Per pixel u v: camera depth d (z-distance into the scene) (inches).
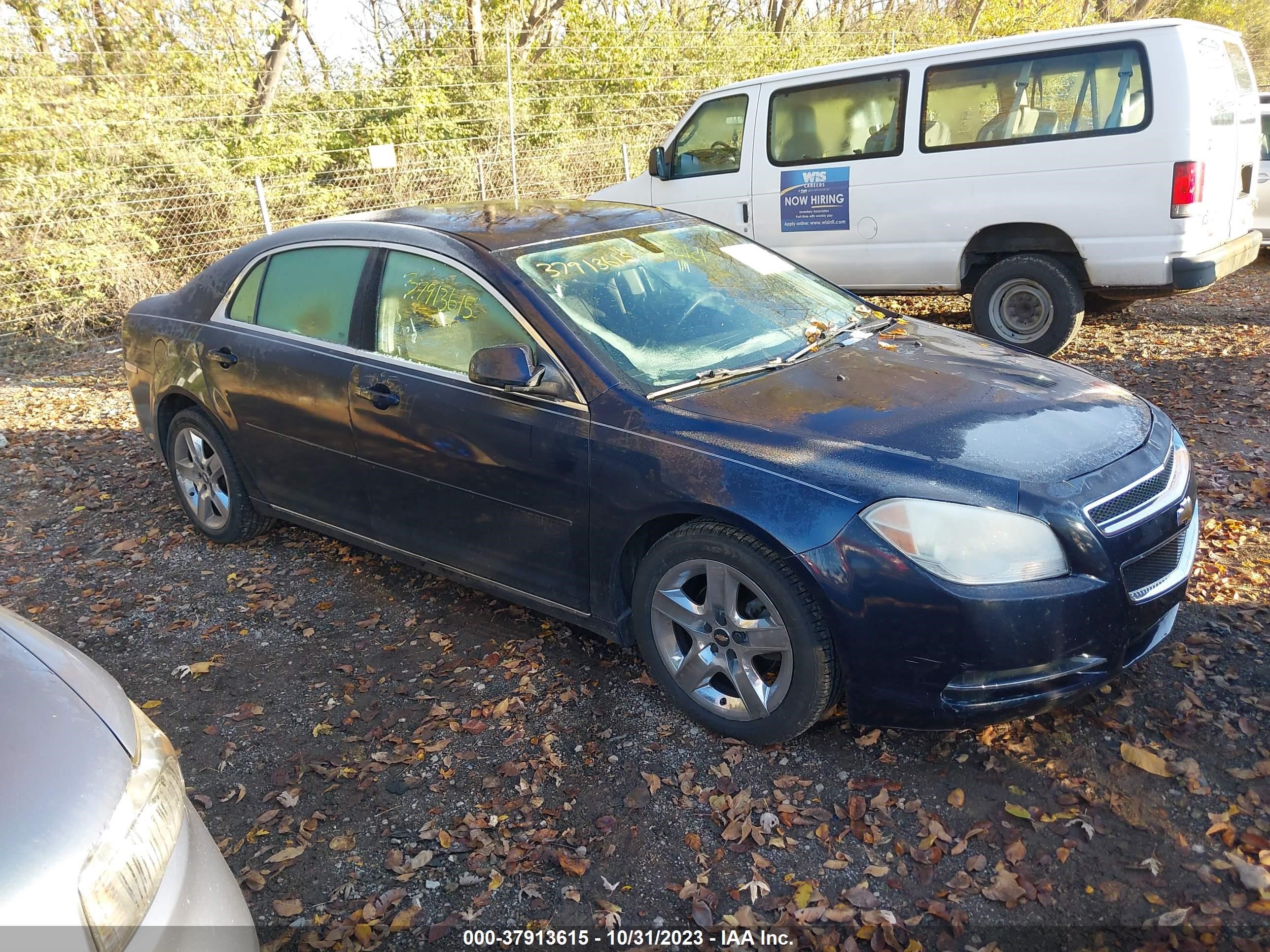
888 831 105.1
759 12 835.4
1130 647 110.5
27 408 317.4
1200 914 91.7
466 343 138.6
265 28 556.1
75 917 60.3
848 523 105.6
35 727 70.9
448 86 566.9
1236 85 270.4
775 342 143.0
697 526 116.7
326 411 155.6
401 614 160.2
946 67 277.4
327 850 109.0
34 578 186.7
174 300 191.3
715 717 120.9
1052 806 106.5
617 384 125.2
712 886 100.0
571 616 135.2
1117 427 118.5
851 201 302.2
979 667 103.2
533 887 101.7
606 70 655.1
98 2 509.4
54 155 420.8
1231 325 305.4
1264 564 151.9
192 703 139.8
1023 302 279.6
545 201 177.6
